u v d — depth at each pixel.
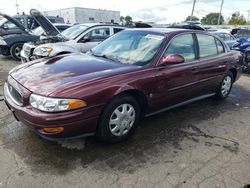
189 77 4.04
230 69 5.14
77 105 2.74
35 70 3.27
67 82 2.86
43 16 8.77
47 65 3.43
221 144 3.45
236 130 3.91
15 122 3.75
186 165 2.93
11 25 9.99
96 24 7.80
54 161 2.88
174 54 3.61
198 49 4.32
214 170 2.87
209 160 3.05
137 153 3.12
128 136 3.43
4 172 2.66
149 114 3.69
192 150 3.25
